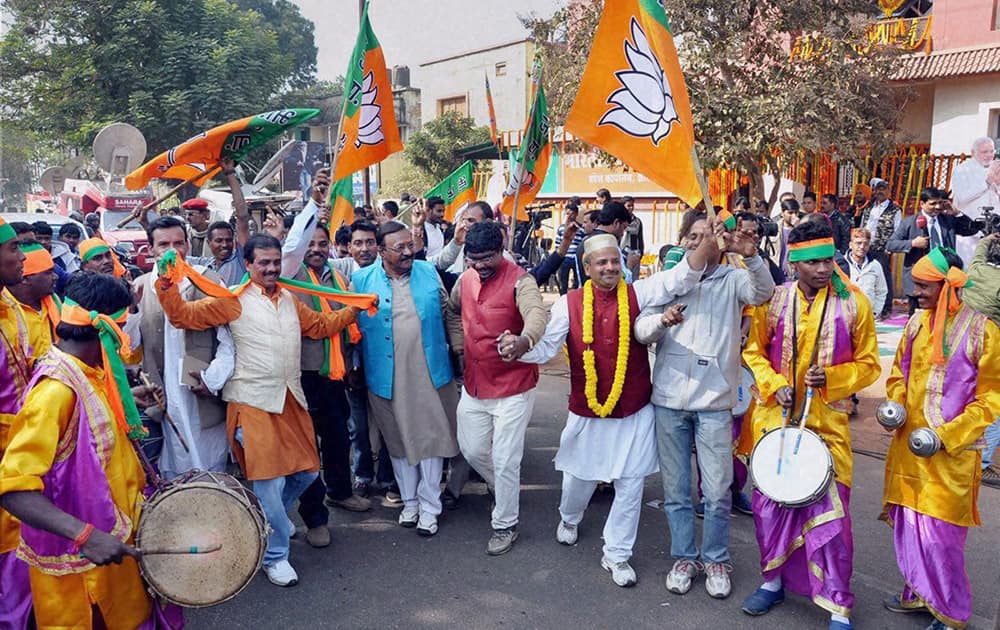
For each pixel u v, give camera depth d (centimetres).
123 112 2309
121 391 290
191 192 2525
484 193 2088
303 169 1795
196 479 313
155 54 2400
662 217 1706
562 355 1027
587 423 441
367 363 497
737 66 1230
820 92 1148
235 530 293
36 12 2362
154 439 432
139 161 1112
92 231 1150
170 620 306
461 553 474
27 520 253
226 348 417
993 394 360
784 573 399
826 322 379
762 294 394
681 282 403
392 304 491
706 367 408
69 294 288
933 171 1377
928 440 359
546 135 681
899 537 383
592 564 457
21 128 2428
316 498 477
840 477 379
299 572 450
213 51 2383
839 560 371
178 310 397
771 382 385
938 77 1392
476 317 457
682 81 410
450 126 2262
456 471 541
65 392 267
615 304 425
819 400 384
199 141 528
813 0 1180
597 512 533
